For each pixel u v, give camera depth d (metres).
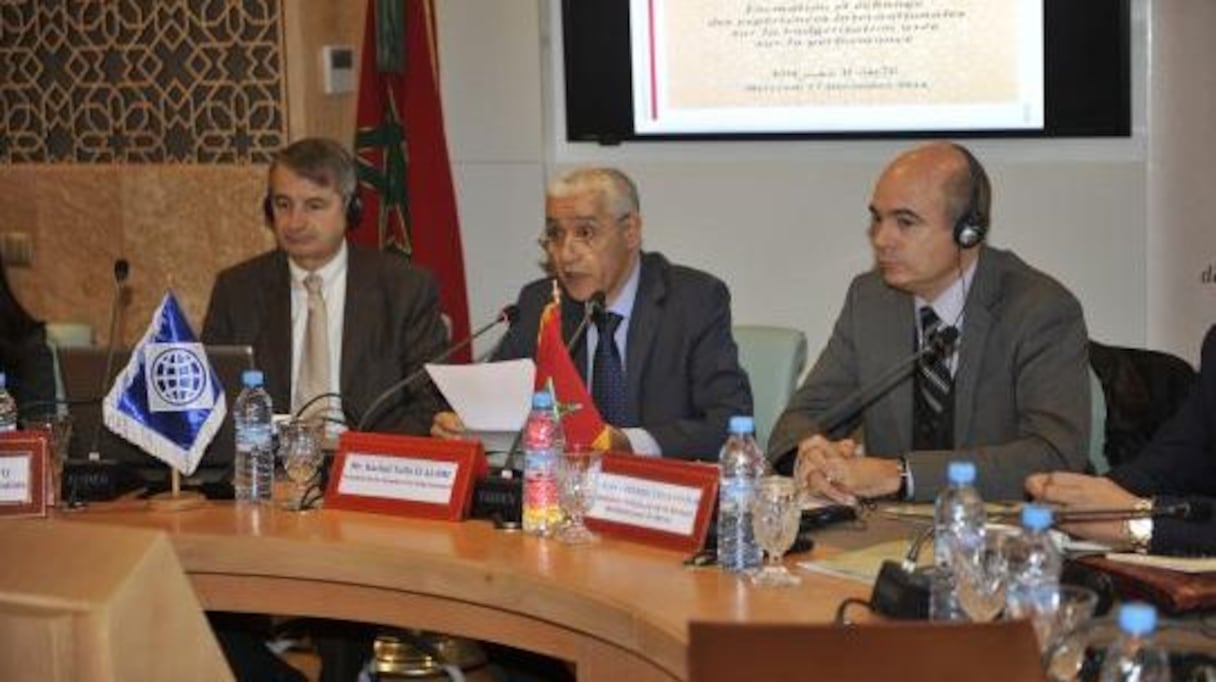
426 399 3.46
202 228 4.93
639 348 3.36
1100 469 3.23
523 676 3.38
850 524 2.71
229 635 3.23
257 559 2.69
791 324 4.63
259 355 3.56
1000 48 4.33
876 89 4.47
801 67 4.55
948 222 3.04
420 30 4.70
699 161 4.70
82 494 3.02
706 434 3.24
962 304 3.13
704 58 4.65
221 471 3.12
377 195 4.61
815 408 3.29
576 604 2.34
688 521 2.53
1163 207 4.22
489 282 4.99
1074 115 4.27
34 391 3.44
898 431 3.17
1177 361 3.46
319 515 2.86
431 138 4.71
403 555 2.57
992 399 3.09
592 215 3.29
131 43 5.00
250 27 4.84
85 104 5.09
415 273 3.61
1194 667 1.89
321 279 3.57
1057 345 3.04
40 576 1.87
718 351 3.35
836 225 4.56
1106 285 4.29
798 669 1.56
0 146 5.20
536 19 4.85
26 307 5.19
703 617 2.18
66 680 1.85
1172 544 2.40
